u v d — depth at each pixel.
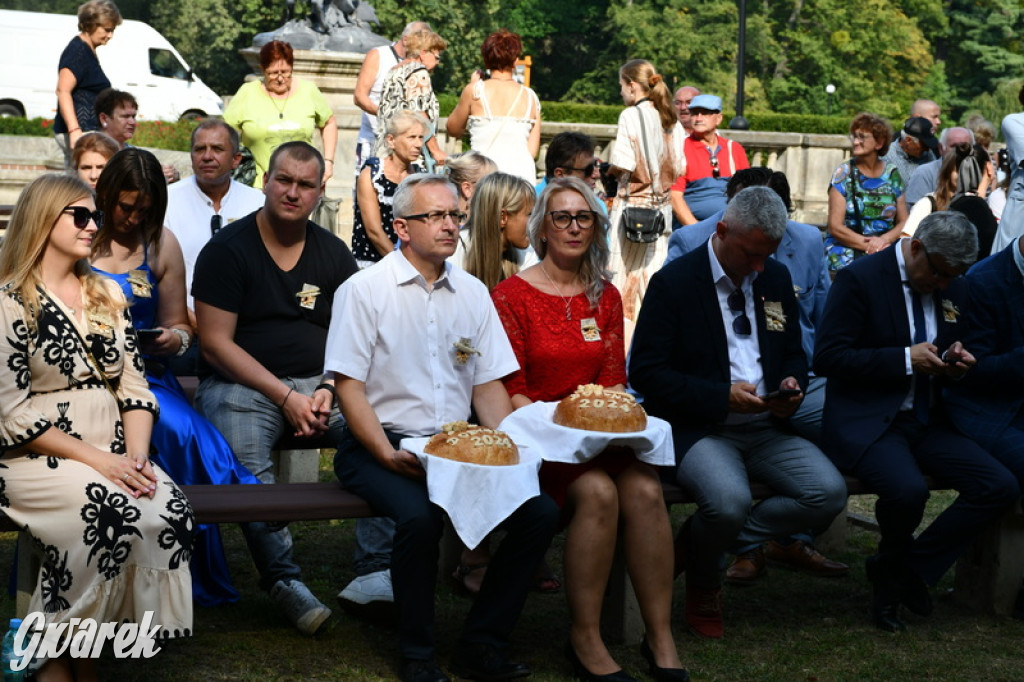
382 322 4.77
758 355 5.35
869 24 54.50
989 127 11.94
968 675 4.89
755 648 5.07
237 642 4.78
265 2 48.88
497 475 4.39
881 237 9.09
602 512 4.61
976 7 60.09
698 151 9.52
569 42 55.03
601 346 5.25
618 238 8.51
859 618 5.47
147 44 26.19
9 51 25.14
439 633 5.03
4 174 15.22
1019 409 5.58
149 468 4.27
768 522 5.22
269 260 5.53
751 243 5.10
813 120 23.27
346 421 4.71
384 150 7.78
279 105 9.56
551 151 6.93
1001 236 7.27
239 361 5.35
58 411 4.32
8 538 5.93
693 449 5.14
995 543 5.55
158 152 14.66
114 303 4.51
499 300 5.22
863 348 5.52
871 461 5.33
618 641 5.05
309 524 6.45
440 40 9.04
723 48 51.38
